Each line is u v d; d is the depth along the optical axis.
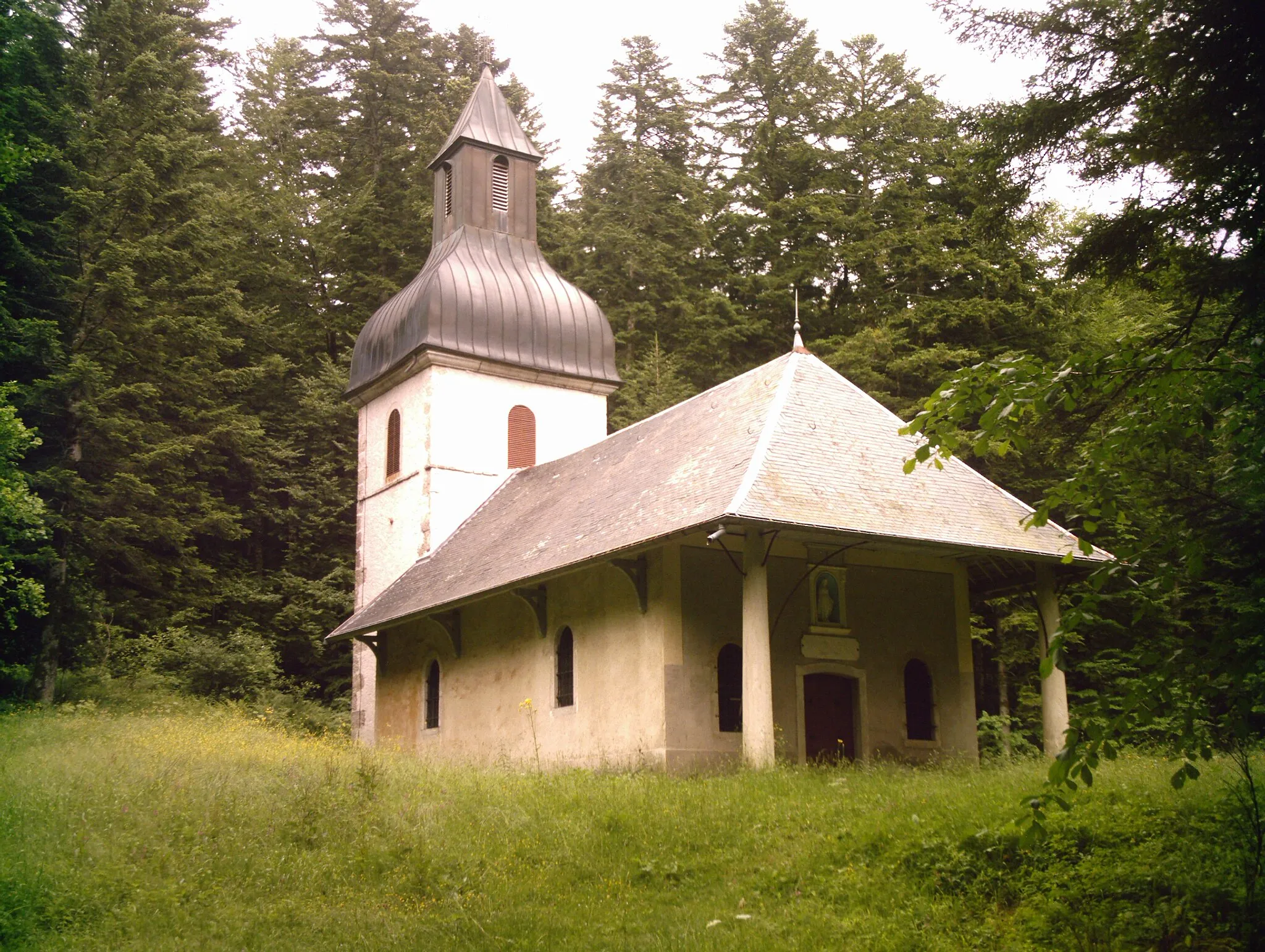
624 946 9.99
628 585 19.52
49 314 25.92
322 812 13.51
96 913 10.75
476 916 10.96
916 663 21.02
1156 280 11.81
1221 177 10.59
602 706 19.80
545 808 14.38
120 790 13.66
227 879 11.79
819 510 17.28
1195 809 10.88
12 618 23.25
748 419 19.89
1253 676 7.08
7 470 20.69
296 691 31.22
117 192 27.17
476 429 30.34
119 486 27.19
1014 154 11.85
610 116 44.25
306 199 44.31
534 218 32.88
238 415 34.16
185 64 34.44
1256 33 9.88
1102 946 9.11
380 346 32.03
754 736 16.69
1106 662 24.33
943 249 32.72
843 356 31.06
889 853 11.35
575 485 24.88
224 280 35.84
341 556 36.56
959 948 9.47
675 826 13.34
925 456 7.78
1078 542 8.05
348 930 10.57
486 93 33.22
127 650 28.19
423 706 25.80
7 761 15.37
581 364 31.77
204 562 35.22
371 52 43.50
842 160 37.41
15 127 24.97
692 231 40.56
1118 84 11.25
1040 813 7.45
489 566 23.50
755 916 10.61
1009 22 11.37
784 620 19.64
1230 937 8.84
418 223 40.81
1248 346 7.96
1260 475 7.75
